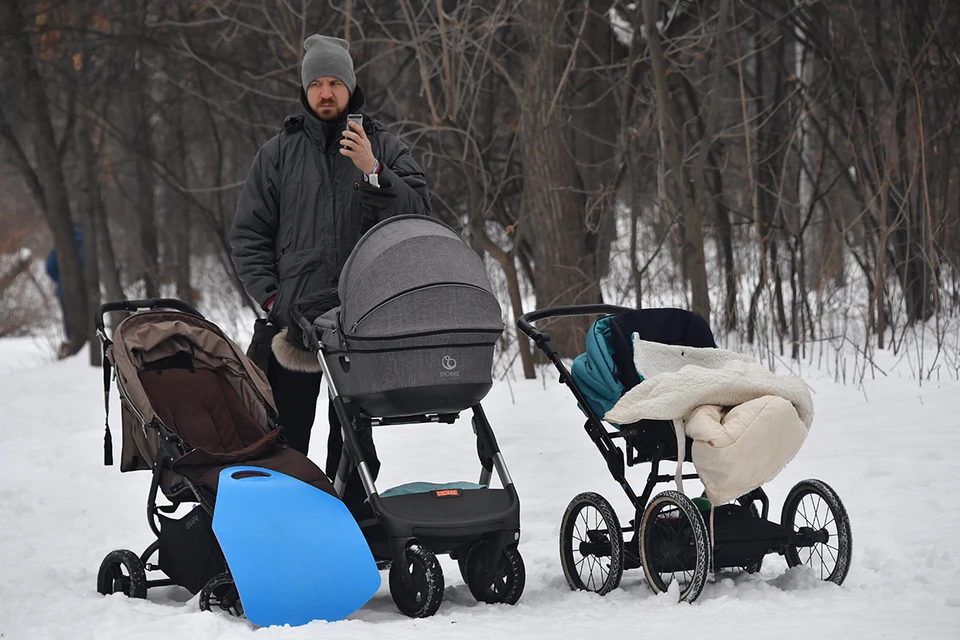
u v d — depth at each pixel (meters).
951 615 11.83
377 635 11.79
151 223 54.94
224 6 40.09
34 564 17.19
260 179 15.70
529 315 15.34
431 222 14.41
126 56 49.28
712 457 13.16
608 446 14.65
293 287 15.46
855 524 16.86
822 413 26.84
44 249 100.38
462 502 13.70
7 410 36.28
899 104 35.28
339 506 13.45
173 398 15.22
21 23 47.88
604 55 38.31
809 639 10.95
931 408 25.70
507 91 42.41
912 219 36.00
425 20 41.00
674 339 15.10
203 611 12.80
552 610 13.23
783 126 38.78
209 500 13.42
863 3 38.16
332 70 15.48
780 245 40.72
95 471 25.39
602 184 36.34
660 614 12.52
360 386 13.88
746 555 13.87
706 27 33.88
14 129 61.69
